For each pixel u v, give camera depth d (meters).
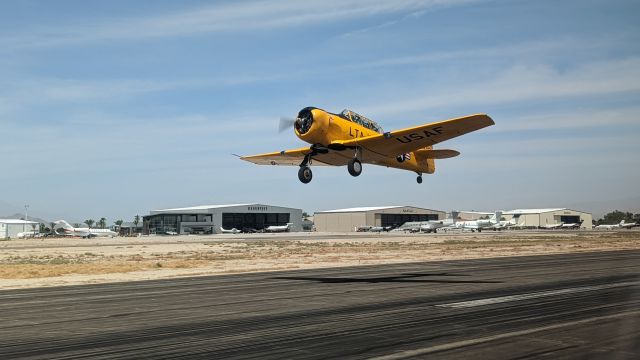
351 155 26.02
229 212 145.88
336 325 9.99
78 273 25.86
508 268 24.39
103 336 9.24
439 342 8.30
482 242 60.78
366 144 24.58
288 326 9.97
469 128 22.91
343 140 25.38
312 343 8.39
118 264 31.77
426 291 15.59
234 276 22.66
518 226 160.25
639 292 14.73
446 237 82.44
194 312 11.99
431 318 10.65
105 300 14.51
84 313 12.03
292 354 7.65
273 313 11.69
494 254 37.88
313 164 29.06
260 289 16.91
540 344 8.09
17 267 29.34
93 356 7.70
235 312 11.91
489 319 10.45
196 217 143.25
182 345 8.39
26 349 8.23
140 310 12.41
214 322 10.58
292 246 55.75
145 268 28.67
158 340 8.82
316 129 24.33
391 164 29.22
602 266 24.94
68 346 8.43
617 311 11.33
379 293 15.24
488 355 7.39
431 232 121.44
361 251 44.59
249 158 29.55
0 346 8.48
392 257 36.00
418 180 32.16
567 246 49.28
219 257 38.47
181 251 47.59
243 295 15.25
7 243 77.75
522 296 14.03
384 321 10.37
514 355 7.39
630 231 112.88
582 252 38.84
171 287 18.11
